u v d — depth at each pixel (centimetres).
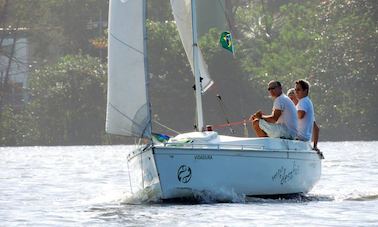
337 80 18700
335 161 9700
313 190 5884
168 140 5088
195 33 5403
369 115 18512
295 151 5197
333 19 19862
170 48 19400
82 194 5938
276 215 4519
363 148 13912
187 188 4888
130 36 5106
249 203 5012
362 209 4788
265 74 19125
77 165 9869
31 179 7456
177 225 4184
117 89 5125
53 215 4697
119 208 4956
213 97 18550
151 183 4944
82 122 19975
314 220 4331
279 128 5219
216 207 4825
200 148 4866
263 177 5066
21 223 4375
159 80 19388
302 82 5372
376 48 18638
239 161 4962
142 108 5091
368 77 18538
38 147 18288
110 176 7775
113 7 5144
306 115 5362
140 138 5100
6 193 6041
